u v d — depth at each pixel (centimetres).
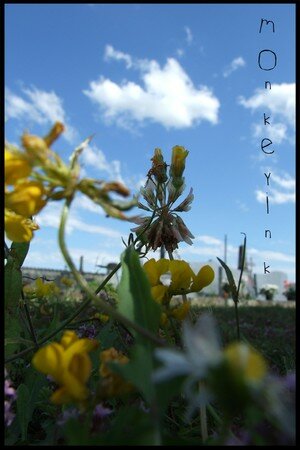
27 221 8
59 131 6
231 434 7
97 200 6
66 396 6
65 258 6
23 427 10
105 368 7
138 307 7
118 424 6
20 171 6
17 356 10
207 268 9
